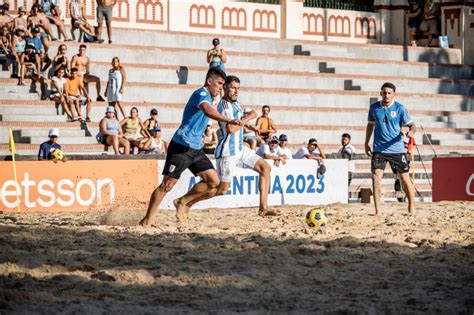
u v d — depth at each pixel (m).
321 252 12.10
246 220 17.09
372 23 42.28
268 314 8.52
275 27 39.47
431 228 15.70
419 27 43.22
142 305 8.83
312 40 39.41
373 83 36.16
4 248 12.31
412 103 36.03
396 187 25.72
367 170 30.91
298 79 34.41
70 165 21.11
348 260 11.53
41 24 29.58
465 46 41.56
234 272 10.52
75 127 27.38
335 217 17.83
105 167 21.44
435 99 36.72
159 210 20.20
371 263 11.41
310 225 15.30
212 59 32.03
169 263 11.02
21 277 10.14
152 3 36.09
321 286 9.91
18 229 14.73
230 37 35.31
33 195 20.84
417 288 9.88
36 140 26.34
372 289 9.80
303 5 40.59
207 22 37.53
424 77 38.66
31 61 28.39
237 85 16.75
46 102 27.62
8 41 29.12
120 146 25.81
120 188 21.59
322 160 24.06
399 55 39.31
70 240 13.27
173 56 32.75
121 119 28.75
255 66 34.47
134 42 33.12
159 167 21.91
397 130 18.75
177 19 36.69
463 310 8.85
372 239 13.60
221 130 16.69
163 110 29.89
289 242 13.05
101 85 29.33
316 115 33.12
